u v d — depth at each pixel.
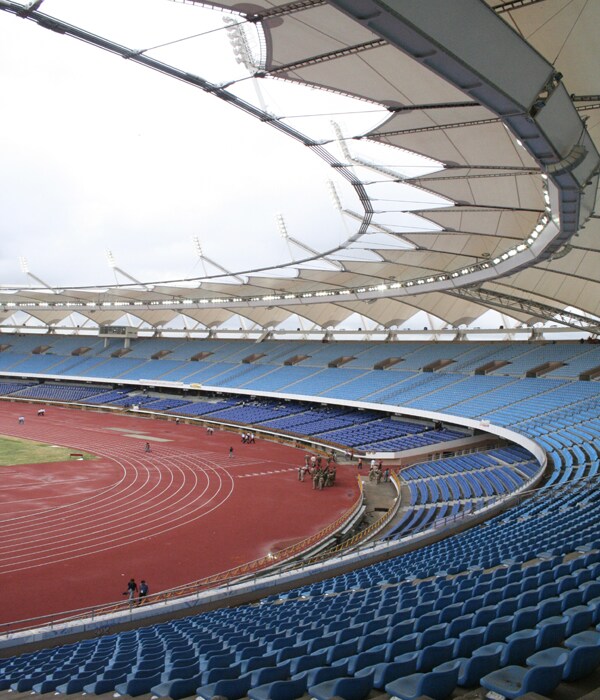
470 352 62.44
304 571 19.55
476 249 33.62
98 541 27.03
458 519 24.05
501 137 17.81
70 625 15.66
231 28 13.24
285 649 9.40
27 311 90.75
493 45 9.30
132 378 84.00
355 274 47.09
